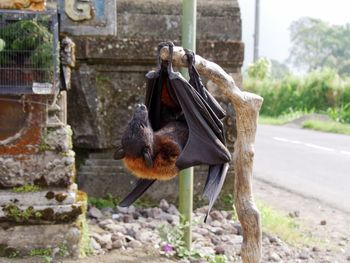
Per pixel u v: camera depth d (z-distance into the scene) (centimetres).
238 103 217
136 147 194
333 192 494
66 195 273
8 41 262
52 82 265
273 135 1017
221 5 375
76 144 367
